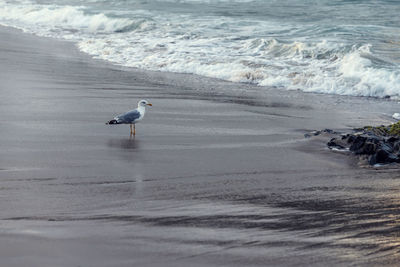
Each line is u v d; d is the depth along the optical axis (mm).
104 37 40719
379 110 21109
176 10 54375
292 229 8914
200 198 10461
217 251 7973
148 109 19406
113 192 10641
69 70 27422
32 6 59625
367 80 25203
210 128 16922
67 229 8633
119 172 12023
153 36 39219
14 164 12336
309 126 17750
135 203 10039
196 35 38250
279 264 7625
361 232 8844
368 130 16891
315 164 13305
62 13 51781
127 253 7820
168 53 32938
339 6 56438
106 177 11617
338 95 24188
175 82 25719
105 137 15227
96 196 10367
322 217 9539
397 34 37281
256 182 11672
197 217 9383
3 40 37875
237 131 16672
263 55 31594
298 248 8156
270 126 17547
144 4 60656
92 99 20562
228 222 9180
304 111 20359
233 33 38844
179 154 13766
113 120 15141
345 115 19922
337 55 30219
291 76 26938
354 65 27188
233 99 22125
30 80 23906
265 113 19625
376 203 10391
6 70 26125
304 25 41656
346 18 47250
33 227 8680
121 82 24938
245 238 8484
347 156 14086
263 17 48281
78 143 14430
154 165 12688
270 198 10594
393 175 12492
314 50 31141
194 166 12742
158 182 11406
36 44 36906
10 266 7293
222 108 20188
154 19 46406
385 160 13523
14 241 8102
